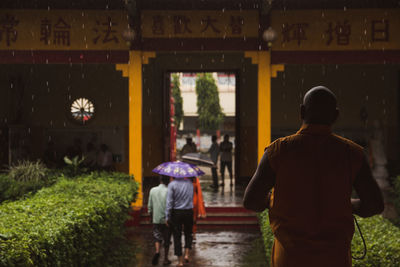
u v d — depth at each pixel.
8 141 16.64
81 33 11.37
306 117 2.32
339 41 11.31
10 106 16.81
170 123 18.38
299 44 11.35
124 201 7.66
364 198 2.23
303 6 11.33
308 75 17.25
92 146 16.69
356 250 3.70
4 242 3.30
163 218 7.70
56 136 17.17
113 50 11.38
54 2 11.30
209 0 11.28
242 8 11.37
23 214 4.66
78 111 17.19
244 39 11.37
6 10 11.28
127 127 17.19
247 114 16.88
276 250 2.26
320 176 2.17
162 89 16.89
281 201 2.21
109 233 6.70
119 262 7.36
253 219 10.94
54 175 9.92
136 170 11.51
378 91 17.16
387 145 17.11
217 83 39.50
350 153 2.22
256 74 16.84
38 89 17.11
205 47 11.38
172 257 8.12
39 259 3.56
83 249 5.07
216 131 43.31
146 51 11.40
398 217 9.19
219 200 12.34
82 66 17.22
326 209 2.14
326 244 2.11
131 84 11.38
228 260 7.88
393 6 11.22
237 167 16.56
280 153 2.25
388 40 11.27
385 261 3.51
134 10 10.69
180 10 11.36
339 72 17.20
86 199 6.33
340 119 17.22
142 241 9.34
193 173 7.50
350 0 11.24
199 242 9.27
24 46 11.33
